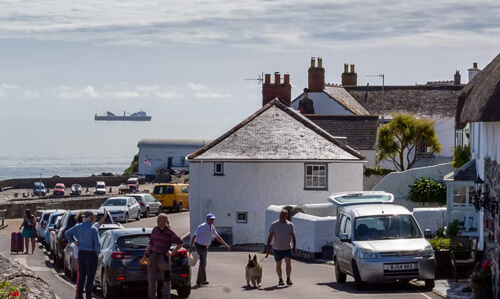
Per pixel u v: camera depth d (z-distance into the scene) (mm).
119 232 32656
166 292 29422
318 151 72562
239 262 49844
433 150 90312
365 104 117188
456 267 35625
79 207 109438
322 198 72125
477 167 40594
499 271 29625
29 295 23656
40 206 101250
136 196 95438
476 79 40344
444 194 62938
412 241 34406
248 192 72312
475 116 29703
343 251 36000
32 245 57562
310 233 51000
